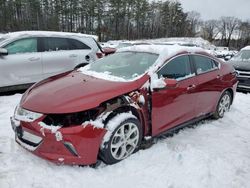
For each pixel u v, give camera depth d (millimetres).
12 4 60500
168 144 4121
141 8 73938
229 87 5449
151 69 3922
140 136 3736
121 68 4219
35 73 6930
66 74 4418
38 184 3043
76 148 3133
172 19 86000
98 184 3104
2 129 4449
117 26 69562
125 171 3369
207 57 4977
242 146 4266
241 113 6008
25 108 3361
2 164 3379
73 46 7637
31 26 61625
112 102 3434
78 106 3195
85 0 64875
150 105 3766
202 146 4141
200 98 4668
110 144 3338
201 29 97438
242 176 3410
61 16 64625
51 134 3100
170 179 3254
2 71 6469
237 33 92312
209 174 3379
